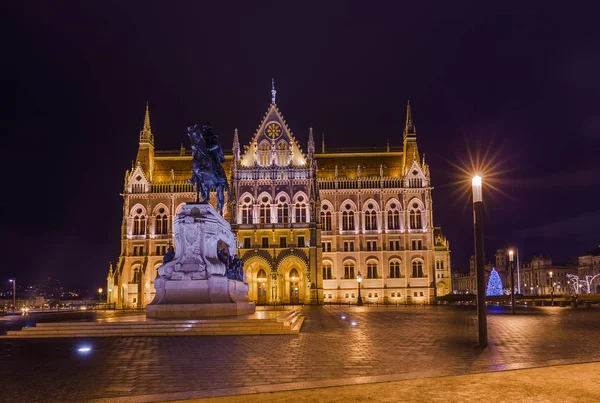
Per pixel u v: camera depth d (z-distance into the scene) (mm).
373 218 123312
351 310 76812
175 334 29953
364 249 121562
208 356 21500
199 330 30297
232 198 115062
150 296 118625
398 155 130625
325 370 18172
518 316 53562
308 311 72688
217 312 34500
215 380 16484
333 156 130875
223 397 14195
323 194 123938
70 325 30156
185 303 34219
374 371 17938
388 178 123438
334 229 122438
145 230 121062
